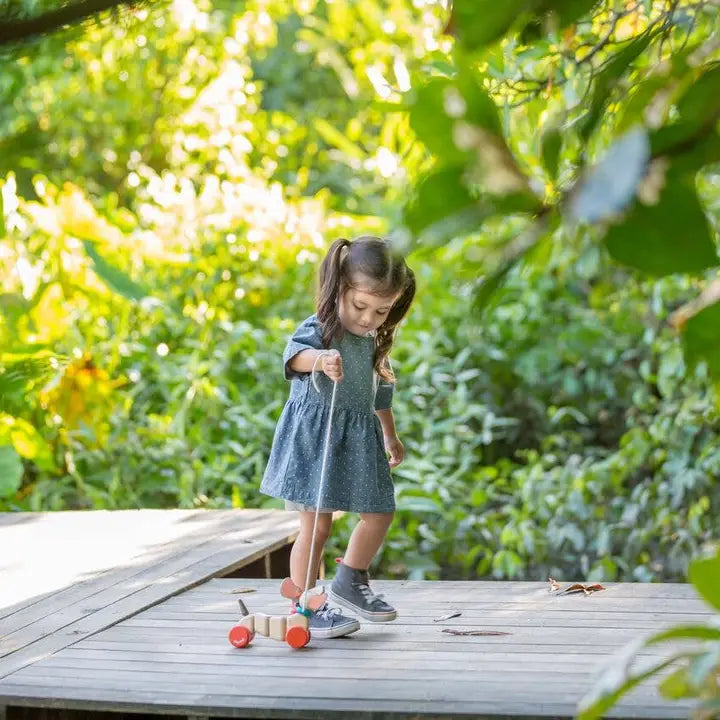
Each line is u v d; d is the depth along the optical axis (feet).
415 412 24.07
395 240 2.27
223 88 30.30
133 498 21.50
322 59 33.94
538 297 25.12
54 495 21.08
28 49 3.36
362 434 11.85
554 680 10.00
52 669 10.65
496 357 25.16
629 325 23.71
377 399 12.44
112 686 10.15
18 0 3.13
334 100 38.60
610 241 2.18
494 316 24.99
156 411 23.72
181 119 30.83
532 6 2.52
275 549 15.97
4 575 14.48
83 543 16.22
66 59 28.55
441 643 11.29
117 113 30.94
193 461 21.72
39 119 30.73
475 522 20.93
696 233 2.15
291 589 11.92
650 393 24.80
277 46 38.78
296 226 26.18
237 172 28.60
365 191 32.07
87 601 13.09
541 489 20.76
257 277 25.52
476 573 21.74
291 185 33.19
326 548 20.57
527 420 26.63
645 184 2.16
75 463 22.07
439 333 24.70
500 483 22.30
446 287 25.03
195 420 22.93
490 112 2.25
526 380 25.66
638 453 20.04
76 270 21.34
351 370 11.82
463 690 9.79
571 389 25.23
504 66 8.05
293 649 11.21
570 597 13.00
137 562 14.97
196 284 25.03
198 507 21.57
